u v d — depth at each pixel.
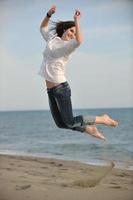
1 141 22.77
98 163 11.79
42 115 71.50
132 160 12.55
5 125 40.62
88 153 15.45
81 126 4.73
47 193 6.30
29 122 46.25
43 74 4.69
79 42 4.48
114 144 18.84
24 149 17.58
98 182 7.49
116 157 14.29
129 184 7.50
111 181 7.83
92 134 4.76
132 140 21.27
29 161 10.80
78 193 6.44
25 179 7.47
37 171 8.94
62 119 4.71
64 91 4.66
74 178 8.12
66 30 4.78
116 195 6.40
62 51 4.57
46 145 19.09
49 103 4.78
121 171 9.42
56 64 4.63
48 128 33.69
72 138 23.05
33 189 6.50
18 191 6.32
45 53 4.68
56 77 4.63
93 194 6.39
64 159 12.57
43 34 4.95
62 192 6.43
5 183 6.86
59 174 8.71
